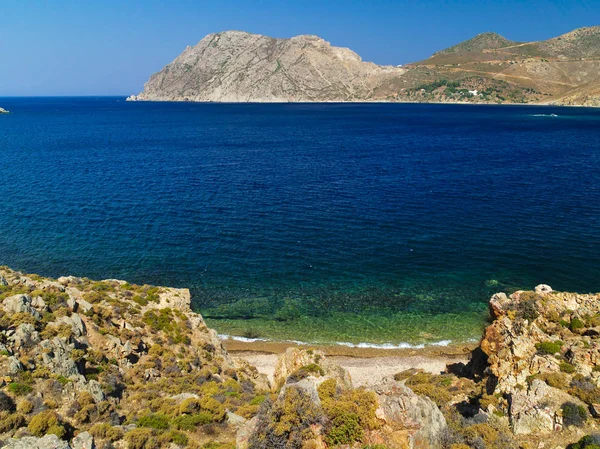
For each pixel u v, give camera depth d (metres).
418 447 15.14
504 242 58.03
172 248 57.09
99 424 18.91
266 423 15.66
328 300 45.03
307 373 24.72
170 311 32.25
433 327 40.31
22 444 15.45
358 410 15.60
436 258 53.81
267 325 40.81
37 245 57.44
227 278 49.34
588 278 47.94
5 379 19.55
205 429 20.27
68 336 23.89
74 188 86.81
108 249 56.53
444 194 82.56
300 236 61.41
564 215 68.31
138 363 26.62
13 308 24.33
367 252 55.81
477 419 18.62
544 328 23.33
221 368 29.58
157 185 90.38
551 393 18.27
